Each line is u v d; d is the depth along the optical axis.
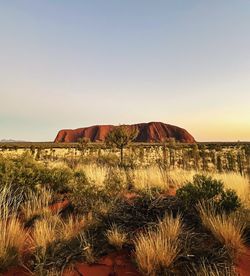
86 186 7.11
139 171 11.48
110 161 19.25
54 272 3.35
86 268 3.48
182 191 5.69
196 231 4.44
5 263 3.51
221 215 4.98
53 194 7.14
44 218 5.13
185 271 3.34
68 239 4.19
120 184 7.98
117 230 4.32
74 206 6.02
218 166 21.16
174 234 3.99
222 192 5.64
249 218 4.77
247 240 4.14
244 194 7.14
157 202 5.45
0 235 3.94
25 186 6.84
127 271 3.40
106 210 5.29
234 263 3.50
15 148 45.03
